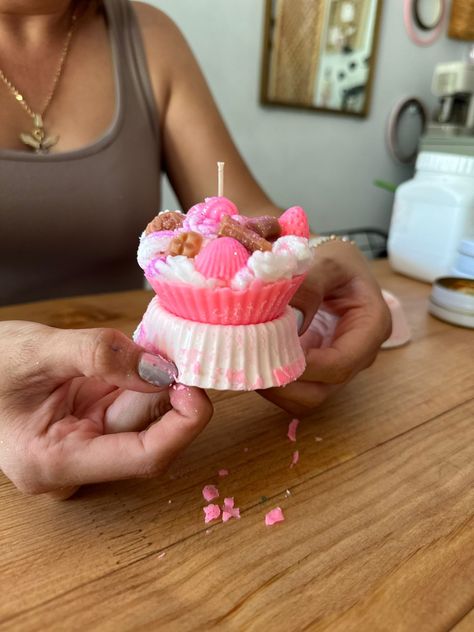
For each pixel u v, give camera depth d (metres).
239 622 0.16
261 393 0.26
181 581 0.18
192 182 0.52
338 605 0.17
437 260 0.56
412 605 0.17
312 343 0.31
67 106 0.47
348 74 0.95
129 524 0.20
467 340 0.41
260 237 0.20
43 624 0.16
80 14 0.47
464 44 1.13
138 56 0.50
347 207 1.08
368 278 0.32
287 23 0.83
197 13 0.74
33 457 0.19
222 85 0.81
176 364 0.20
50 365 0.18
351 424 0.28
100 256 0.52
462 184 0.53
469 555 0.19
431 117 1.14
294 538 0.20
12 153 0.44
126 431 0.21
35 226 0.46
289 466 0.24
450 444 0.27
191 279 0.18
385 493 0.23
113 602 0.17
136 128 0.50
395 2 0.96
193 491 0.22
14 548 0.19
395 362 0.36
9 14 0.42
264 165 0.91
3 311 0.41
